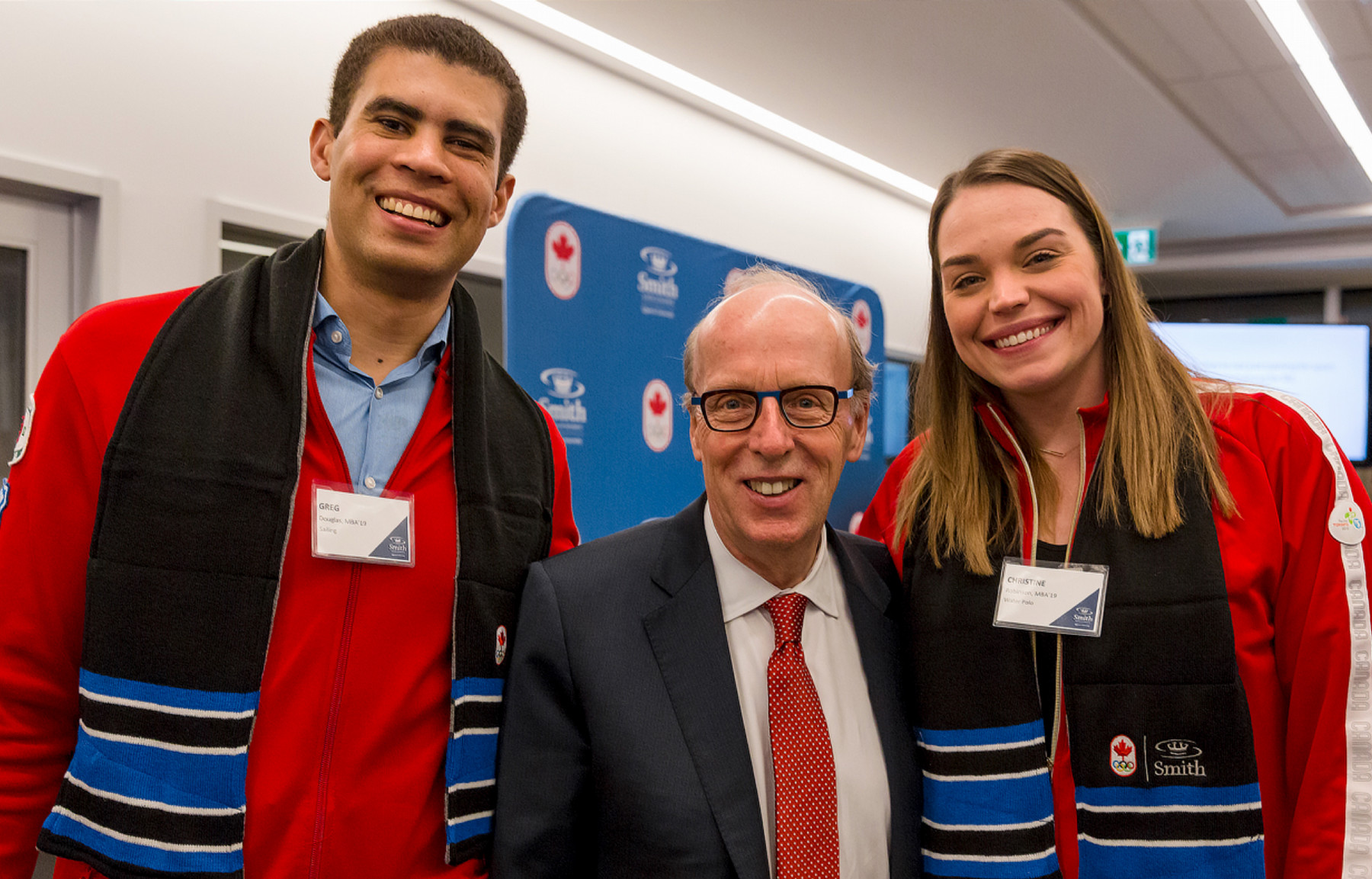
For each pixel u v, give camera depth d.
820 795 1.25
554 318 2.63
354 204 1.25
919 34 4.33
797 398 1.30
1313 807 1.28
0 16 2.93
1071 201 1.47
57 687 1.18
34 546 1.17
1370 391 7.74
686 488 3.11
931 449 1.60
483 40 1.34
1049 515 1.50
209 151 3.43
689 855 1.20
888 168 6.48
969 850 1.36
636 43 4.52
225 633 1.15
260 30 3.57
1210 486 1.38
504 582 1.37
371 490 1.29
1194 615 1.32
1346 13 4.17
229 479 1.18
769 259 3.48
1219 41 4.43
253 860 1.17
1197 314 8.96
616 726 1.25
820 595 1.41
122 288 3.20
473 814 1.29
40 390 1.21
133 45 3.23
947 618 1.45
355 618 1.24
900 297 7.32
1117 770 1.32
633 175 5.12
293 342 1.25
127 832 1.11
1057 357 1.43
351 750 1.22
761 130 5.86
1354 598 1.29
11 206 3.07
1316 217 6.98
